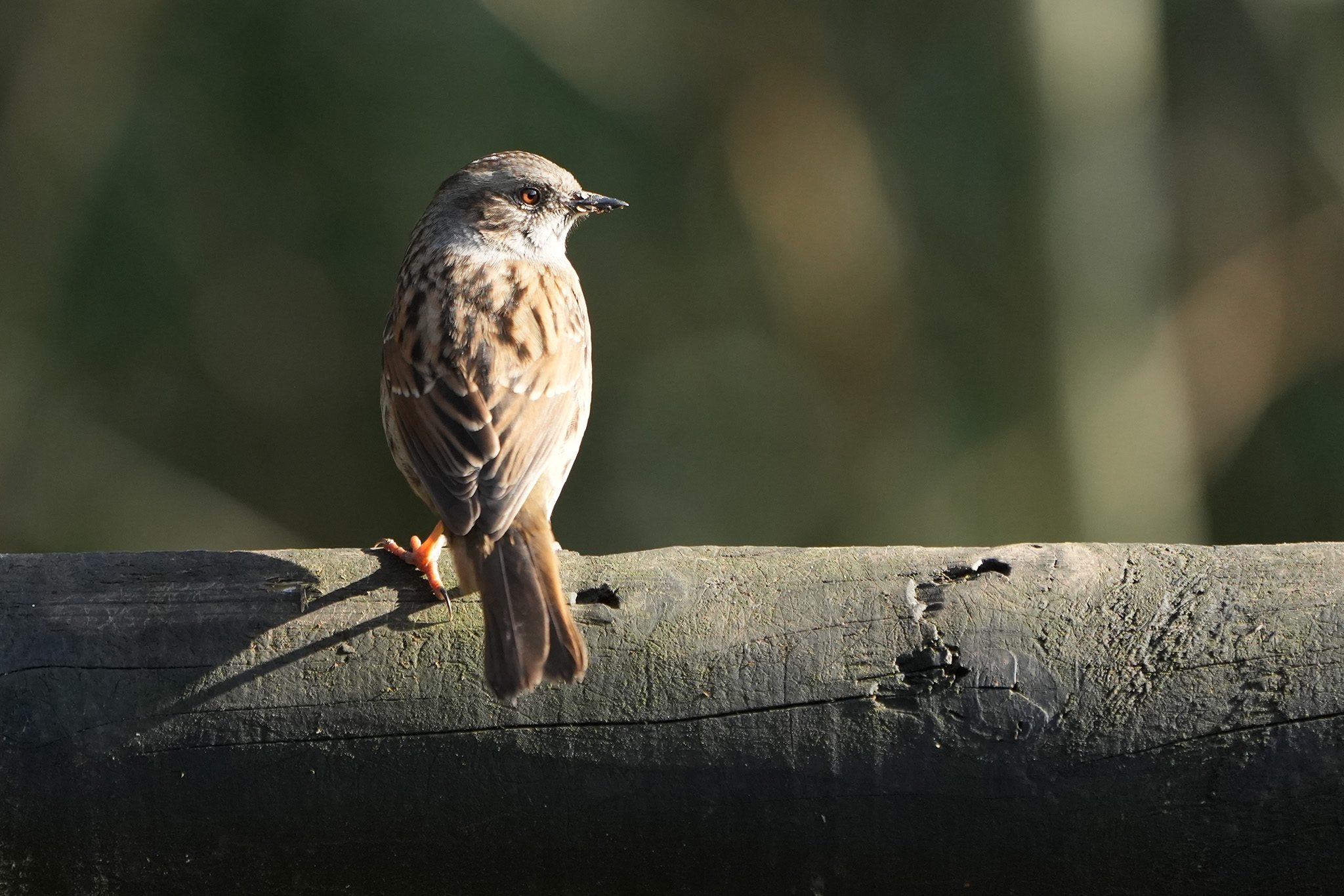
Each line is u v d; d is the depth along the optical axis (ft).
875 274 48.78
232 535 48.93
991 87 43.11
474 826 15.05
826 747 14.76
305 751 15.12
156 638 15.58
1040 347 41.91
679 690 15.01
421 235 23.77
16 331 47.26
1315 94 46.50
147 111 49.57
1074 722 14.52
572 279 23.79
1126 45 41.09
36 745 15.15
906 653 14.98
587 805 14.94
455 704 15.14
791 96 49.83
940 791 14.60
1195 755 14.32
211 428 50.11
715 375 50.29
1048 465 42.39
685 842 14.92
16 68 47.70
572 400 20.94
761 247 49.65
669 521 48.98
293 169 50.34
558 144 50.19
